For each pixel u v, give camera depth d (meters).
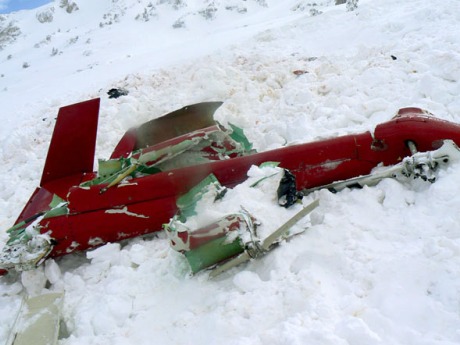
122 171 4.13
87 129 4.71
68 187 4.62
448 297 2.49
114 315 3.15
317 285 2.81
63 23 57.19
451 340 2.24
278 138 5.60
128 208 3.92
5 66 36.16
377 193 3.65
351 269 2.92
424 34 7.98
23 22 58.62
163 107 7.50
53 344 2.91
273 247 3.27
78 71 19.66
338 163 3.99
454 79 5.87
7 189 6.42
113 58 23.72
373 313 2.53
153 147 4.22
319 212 3.66
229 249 3.29
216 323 2.74
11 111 12.31
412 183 3.70
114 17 45.72
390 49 7.58
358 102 5.97
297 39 10.58
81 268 3.87
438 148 3.86
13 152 8.20
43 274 3.76
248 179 3.81
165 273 3.47
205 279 3.28
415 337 2.32
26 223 4.18
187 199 3.88
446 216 3.12
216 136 4.54
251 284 2.99
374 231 3.26
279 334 2.48
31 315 3.19
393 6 11.00
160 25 40.62
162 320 3.04
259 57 8.77
